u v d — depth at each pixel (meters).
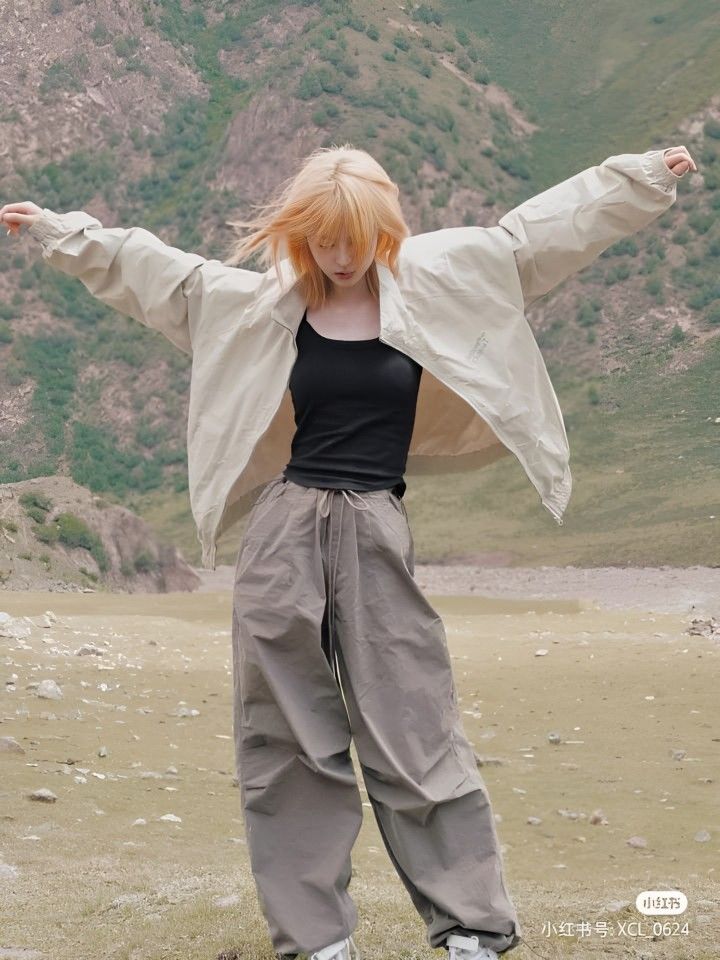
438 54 78.62
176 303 3.04
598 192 2.92
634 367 55.62
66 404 64.62
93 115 77.56
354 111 70.44
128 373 65.56
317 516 2.80
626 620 15.69
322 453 2.85
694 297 59.12
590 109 74.19
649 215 2.91
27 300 68.50
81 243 3.08
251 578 2.83
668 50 76.19
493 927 2.71
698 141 67.88
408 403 2.88
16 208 3.10
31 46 79.88
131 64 80.12
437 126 70.31
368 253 2.75
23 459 61.66
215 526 2.98
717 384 52.50
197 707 9.04
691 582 27.83
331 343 2.84
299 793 2.82
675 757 7.46
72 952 3.21
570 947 3.19
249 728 2.85
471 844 2.77
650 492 44.28
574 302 60.28
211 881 3.90
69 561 27.19
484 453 3.27
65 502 28.59
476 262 2.92
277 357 2.91
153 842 4.91
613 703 9.43
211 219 69.69
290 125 70.88
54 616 14.45
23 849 4.60
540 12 82.75
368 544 2.80
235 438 2.95
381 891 3.80
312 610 2.77
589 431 51.72
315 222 2.71
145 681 10.09
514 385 2.92
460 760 2.83
